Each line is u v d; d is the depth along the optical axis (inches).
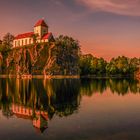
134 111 1642.5
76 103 2100.1
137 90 3307.1
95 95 2748.5
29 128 1220.5
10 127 1251.2
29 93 3004.4
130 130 1136.8
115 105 1948.8
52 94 2883.9
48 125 1268.5
